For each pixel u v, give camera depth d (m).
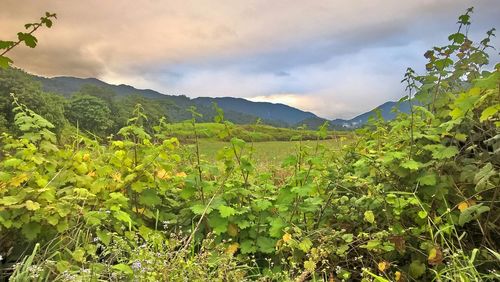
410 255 3.60
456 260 2.91
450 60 3.90
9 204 3.09
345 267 3.67
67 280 2.69
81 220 3.51
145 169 4.19
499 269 3.16
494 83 2.71
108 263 3.03
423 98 3.87
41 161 3.76
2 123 39.38
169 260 3.06
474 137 3.83
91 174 4.30
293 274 3.40
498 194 3.44
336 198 4.16
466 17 3.93
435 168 3.72
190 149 4.84
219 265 3.24
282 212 4.12
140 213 4.16
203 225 4.22
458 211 3.58
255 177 4.95
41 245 3.38
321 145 4.36
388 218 3.43
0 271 3.11
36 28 2.40
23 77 57.31
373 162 3.85
